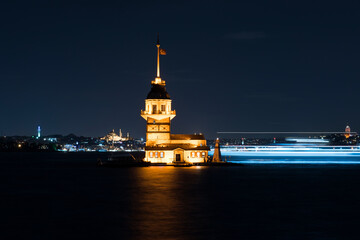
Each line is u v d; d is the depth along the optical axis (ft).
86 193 274.77
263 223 186.80
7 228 178.60
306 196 261.65
